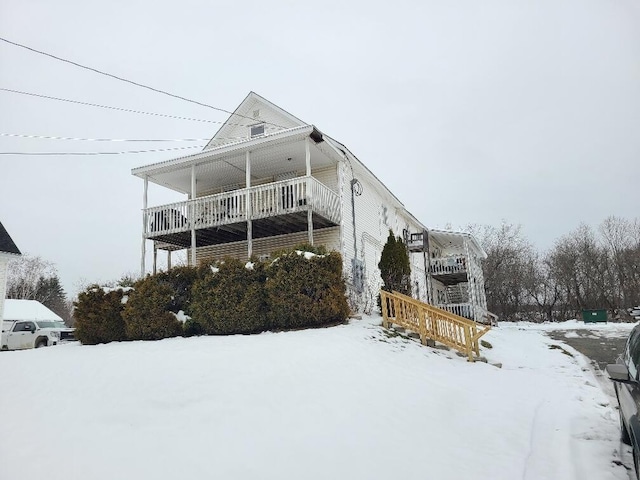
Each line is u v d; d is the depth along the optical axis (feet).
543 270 149.48
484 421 19.94
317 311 36.40
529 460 15.34
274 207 46.62
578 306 132.77
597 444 16.92
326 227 52.60
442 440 17.16
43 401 20.07
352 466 14.20
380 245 66.80
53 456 14.32
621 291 129.39
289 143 48.19
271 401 19.26
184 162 52.42
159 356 25.91
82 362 26.25
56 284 190.29
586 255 137.59
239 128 61.46
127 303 40.06
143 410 18.54
